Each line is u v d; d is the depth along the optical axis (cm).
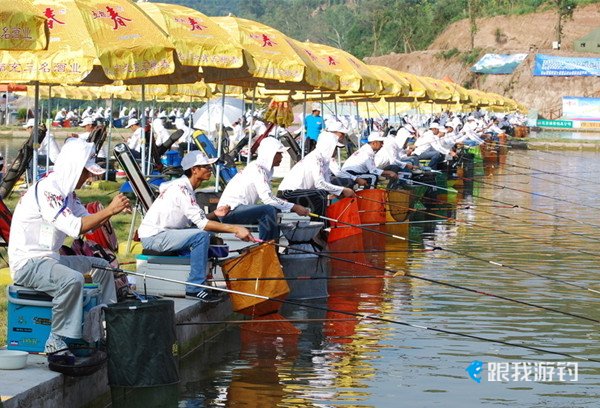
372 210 3438
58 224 1435
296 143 4269
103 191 3944
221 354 1827
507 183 6091
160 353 1512
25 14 1422
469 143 7112
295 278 1973
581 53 18000
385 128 6988
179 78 2988
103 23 2081
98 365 1412
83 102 13800
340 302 2316
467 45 19862
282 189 2972
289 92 4434
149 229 1917
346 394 1580
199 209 1905
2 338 1609
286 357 1812
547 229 3775
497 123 11738
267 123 4772
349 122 5856
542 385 1655
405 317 2161
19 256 1440
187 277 1891
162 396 1517
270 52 2923
